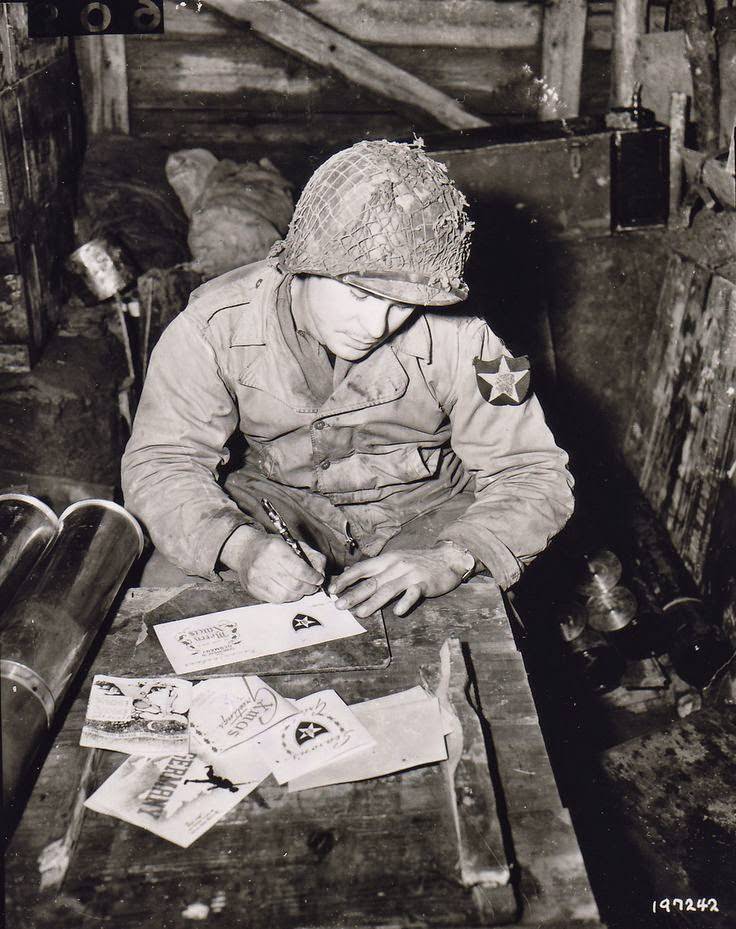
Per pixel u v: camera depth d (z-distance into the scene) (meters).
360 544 1.98
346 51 4.11
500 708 1.27
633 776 2.07
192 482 1.70
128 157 4.04
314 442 1.84
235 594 1.52
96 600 1.39
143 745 1.20
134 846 1.07
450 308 1.76
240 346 1.73
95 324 3.44
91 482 3.08
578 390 3.74
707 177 3.31
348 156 1.42
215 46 4.13
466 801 1.10
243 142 4.31
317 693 1.29
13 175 2.97
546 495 1.73
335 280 1.44
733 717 2.21
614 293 3.64
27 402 3.06
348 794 1.13
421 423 1.83
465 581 1.58
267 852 1.06
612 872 1.86
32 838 1.08
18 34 3.11
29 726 1.18
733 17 3.42
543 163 3.45
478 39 4.13
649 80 3.85
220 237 3.50
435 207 1.39
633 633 2.82
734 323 3.04
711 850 1.88
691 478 3.19
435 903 1.00
